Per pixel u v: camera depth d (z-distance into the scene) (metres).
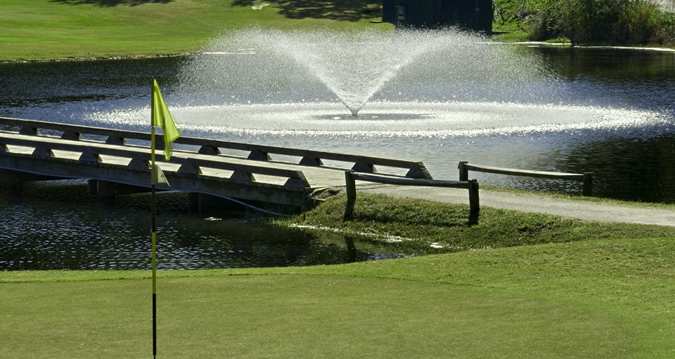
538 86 175.62
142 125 126.88
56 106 148.12
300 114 134.38
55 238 67.44
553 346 33.12
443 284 43.12
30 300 39.97
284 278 44.44
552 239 60.22
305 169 79.56
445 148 103.88
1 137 89.31
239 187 74.44
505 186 83.62
